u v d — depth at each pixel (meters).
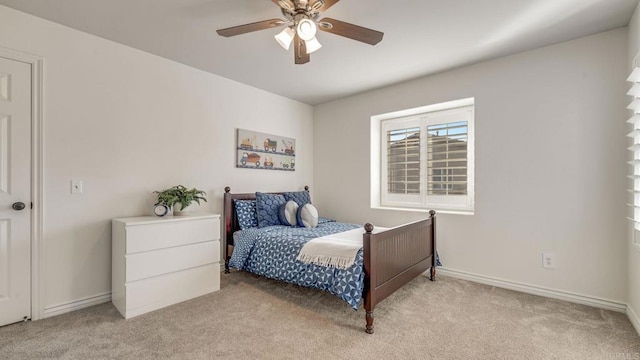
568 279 2.54
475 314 2.29
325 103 4.39
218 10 2.11
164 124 2.91
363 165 3.96
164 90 2.91
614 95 2.35
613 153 2.36
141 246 2.30
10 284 2.10
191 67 3.12
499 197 2.88
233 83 3.52
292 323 2.15
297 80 3.49
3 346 1.83
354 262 2.13
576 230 2.51
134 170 2.70
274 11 2.13
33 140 2.18
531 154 2.71
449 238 3.20
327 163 4.35
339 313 2.32
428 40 2.52
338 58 2.88
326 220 3.83
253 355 1.76
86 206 2.42
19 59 2.13
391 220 3.70
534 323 2.14
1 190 2.08
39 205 2.20
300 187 4.34
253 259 2.87
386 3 2.00
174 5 2.05
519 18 2.18
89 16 2.19
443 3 2.00
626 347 1.83
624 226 2.31
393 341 1.91
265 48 2.71
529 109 2.72
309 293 2.73
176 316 2.25
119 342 1.89
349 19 2.20
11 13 2.10
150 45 2.65
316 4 1.80
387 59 2.89
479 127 2.99
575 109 2.51
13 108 2.12
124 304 2.23
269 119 3.92
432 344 1.88
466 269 3.09
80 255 2.39
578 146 2.50
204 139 3.24
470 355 1.76
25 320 2.15
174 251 2.49
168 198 2.68
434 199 3.57
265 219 3.34
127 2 2.02
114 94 2.58
